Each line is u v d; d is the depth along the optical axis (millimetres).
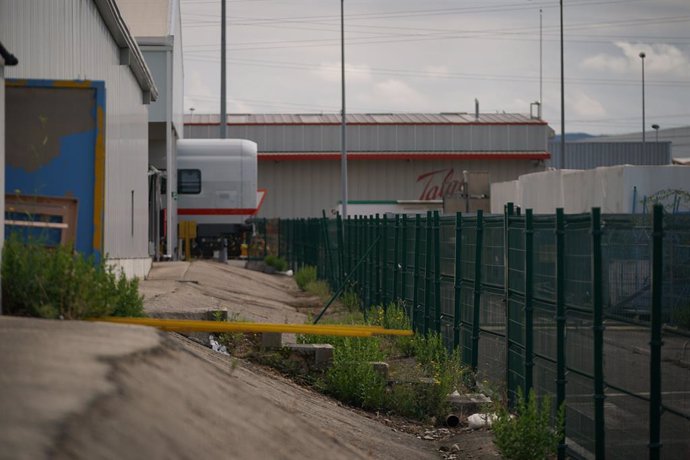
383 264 30750
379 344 22703
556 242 14977
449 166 93438
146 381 9516
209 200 59812
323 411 16641
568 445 14766
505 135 93250
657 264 11930
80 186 15680
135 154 33125
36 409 7934
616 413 13156
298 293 46750
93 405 8328
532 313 16547
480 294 20031
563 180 44000
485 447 16031
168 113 49406
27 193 15594
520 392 16547
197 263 48406
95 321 12477
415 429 18031
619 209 37625
